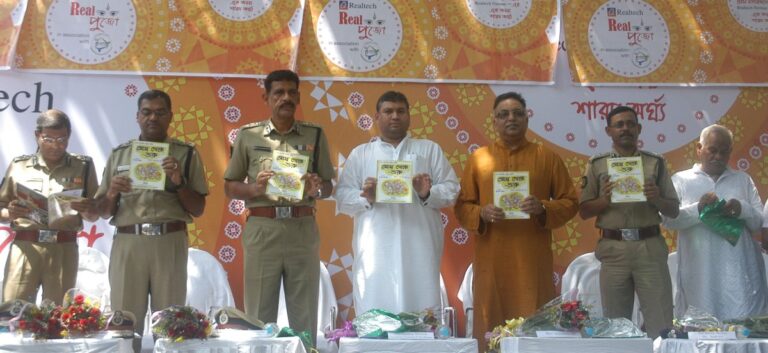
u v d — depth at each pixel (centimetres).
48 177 529
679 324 451
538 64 665
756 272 588
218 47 639
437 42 659
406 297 532
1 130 614
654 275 548
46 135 523
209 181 631
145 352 530
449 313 447
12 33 619
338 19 653
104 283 588
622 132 564
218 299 595
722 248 583
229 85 641
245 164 528
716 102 678
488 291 551
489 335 443
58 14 628
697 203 588
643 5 678
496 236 554
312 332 509
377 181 521
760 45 681
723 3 682
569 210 549
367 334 410
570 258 652
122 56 631
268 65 642
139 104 519
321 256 635
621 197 540
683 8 682
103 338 384
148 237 499
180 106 634
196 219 628
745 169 675
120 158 521
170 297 502
